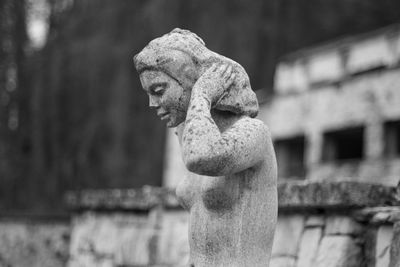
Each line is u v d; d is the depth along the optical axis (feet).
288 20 79.41
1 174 69.26
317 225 19.26
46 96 75.46
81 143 75.46
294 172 57.62
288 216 20.20
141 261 26.99
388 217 17.21
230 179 12.87
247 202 12.91
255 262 12.92
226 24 78.69
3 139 72.33
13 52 74.38
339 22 79.92
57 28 79.41
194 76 13.08
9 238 36.11
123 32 80.53
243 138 12.28
